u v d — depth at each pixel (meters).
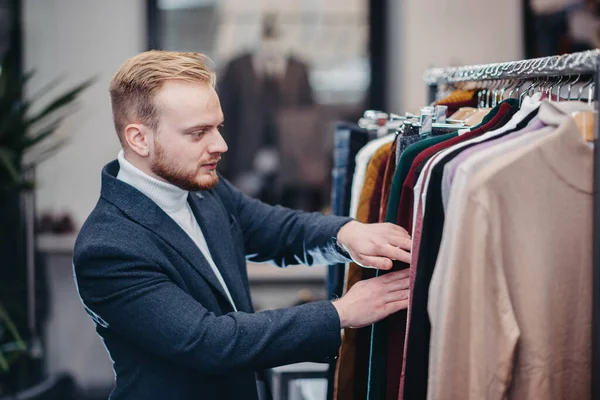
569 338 1.13
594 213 1.07
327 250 1.51
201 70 1.37
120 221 1.35
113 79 1.38
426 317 1.20
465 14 3.57
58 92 3.45
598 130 1.06
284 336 1.27
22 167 2.81
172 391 1.38
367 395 1.46
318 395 2.17
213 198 1.60
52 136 3.42
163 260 1.34
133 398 1.39
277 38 3.70
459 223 1.09
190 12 3.61
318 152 3.76
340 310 1.30
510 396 1.13
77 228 3.50
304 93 3.73
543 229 1.10
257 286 3.42
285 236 1.62
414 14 3.56
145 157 1.38
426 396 1.21
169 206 1.43
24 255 3.05
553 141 1.10
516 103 1.35
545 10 3.46
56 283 3.43
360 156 1.73
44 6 3.42
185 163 1.35
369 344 1.60
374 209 1.61
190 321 1.27
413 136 1.42
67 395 2.84
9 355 2.66
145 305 1.27
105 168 1.46
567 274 1.12
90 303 1.32
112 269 1.29
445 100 1.71
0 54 3.35
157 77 1.33
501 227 1.08
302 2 3.70
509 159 1.09
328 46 3.73
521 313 1.10
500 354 1.08
